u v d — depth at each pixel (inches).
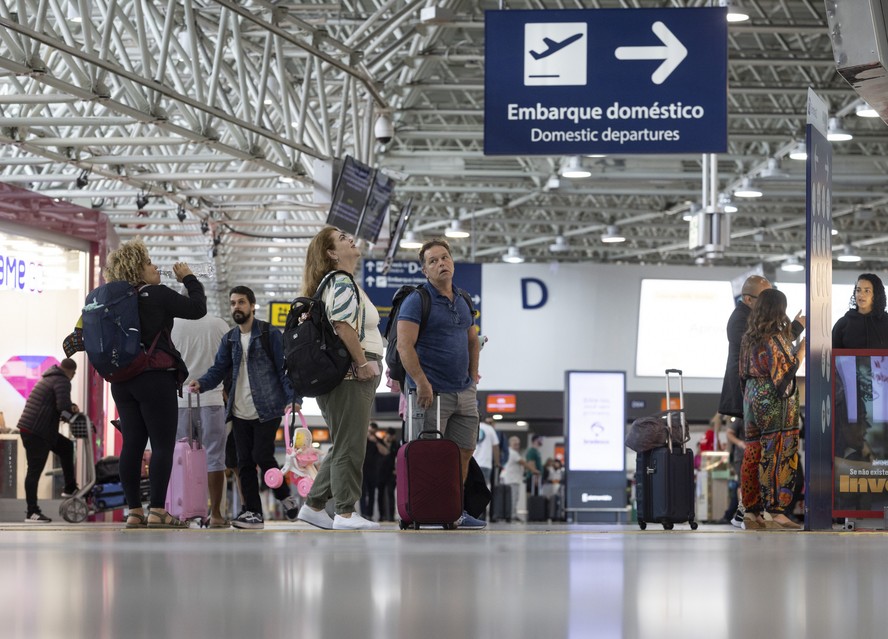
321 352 442.0
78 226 957.2
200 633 116.9
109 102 861.2
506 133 707.4
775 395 518.3
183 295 482.3
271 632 117.7
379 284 1568.7
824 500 525.7
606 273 1813.5
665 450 547.2
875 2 445.4
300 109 1000.9
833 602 154.6
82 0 798.5
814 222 508.1
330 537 386.0
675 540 372.2
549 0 1137.4
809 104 501.4
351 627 122.7
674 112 705.0
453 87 1261.1
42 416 778.2
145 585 178.5
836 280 1740.9
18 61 774.5
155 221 1541.6
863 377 549.3
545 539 374.6
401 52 1131.3
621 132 706.2
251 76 1036.5
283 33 943.0
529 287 1802.4
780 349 518.6
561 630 121.2
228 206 1466.5
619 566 229.8
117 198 1524.4
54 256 949.2
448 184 1866.4
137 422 483.2
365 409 456.8
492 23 709.3
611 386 1125.1
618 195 1886.1
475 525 505.0
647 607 146.7
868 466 546.6
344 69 1018.7
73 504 752.3
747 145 1648.6
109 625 124.6
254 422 564.7
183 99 871.1
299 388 444.8
